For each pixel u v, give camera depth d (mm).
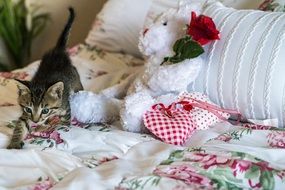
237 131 1013
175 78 1112
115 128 1147
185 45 1109
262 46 1069
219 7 1246
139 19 1688
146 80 1200
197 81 1157
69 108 1165
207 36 1111
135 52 1725
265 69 1048
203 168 810
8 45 2367
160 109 1083
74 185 758
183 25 1188
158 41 1180
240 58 1086
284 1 1273
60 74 1271
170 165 839
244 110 1097
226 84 1104
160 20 1224
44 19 2441
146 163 865
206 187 750
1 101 1358
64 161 907
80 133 1048
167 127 1024
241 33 1115
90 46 1798
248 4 1405
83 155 967
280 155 881
